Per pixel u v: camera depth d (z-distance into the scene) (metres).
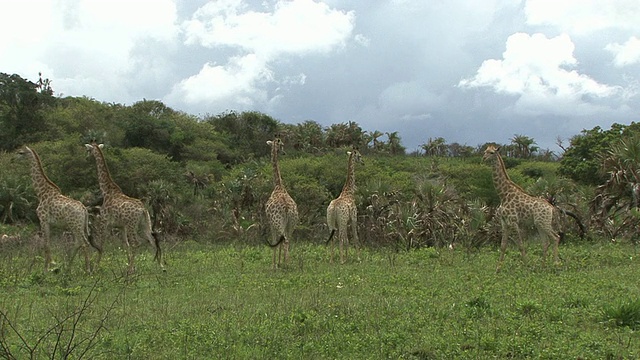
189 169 48.47
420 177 39.22
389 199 24.12
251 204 33.97
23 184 35.75
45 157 40.41
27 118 49.09
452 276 13.12
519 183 38.88
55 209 14.51
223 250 20.66
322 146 73.06
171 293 11.60
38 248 20.86
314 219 31.36
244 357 7.18
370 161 49.06
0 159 41.03
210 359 7.11
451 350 7.26
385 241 22.38
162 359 7.23
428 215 21.95
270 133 72.06
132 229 14.91
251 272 14.62
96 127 53.75
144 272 14.74
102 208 15.37
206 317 9.20
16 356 7.14
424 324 8.45
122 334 8.15
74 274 14.07
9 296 11.38
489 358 6.99
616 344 7.43
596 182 36.53
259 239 27.58
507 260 15.73
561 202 22.77
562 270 13.66
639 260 15.23
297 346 7.51
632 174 22.14
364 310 9.29
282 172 41.34
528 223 14.62
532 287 11.09
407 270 14.44
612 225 21.89
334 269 14.80
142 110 65.19
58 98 59.72
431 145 75.94
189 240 29.36
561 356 6.93
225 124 71.00
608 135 37.62
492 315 8.84
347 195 17.42
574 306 9.46
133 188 41.84
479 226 21.73
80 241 14.50
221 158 62.06
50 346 7.45
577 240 21.25
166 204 32.66
